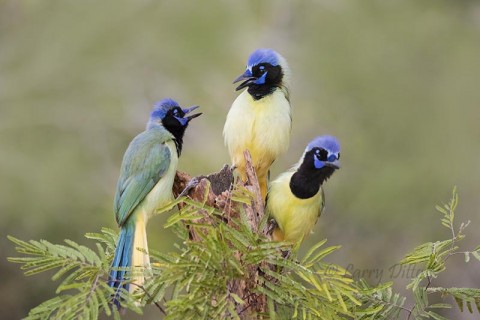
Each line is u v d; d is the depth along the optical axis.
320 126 19.52
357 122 19.89
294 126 19.05
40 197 18.52
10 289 18.17
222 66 19.69
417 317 6.79
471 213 19.17
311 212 8.65
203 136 18.55
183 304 5.93
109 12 20.52
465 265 18.36
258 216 7.59
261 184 9.52
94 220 18.52
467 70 20.52
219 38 19.91
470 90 20.39
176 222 6.38
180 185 8.45
